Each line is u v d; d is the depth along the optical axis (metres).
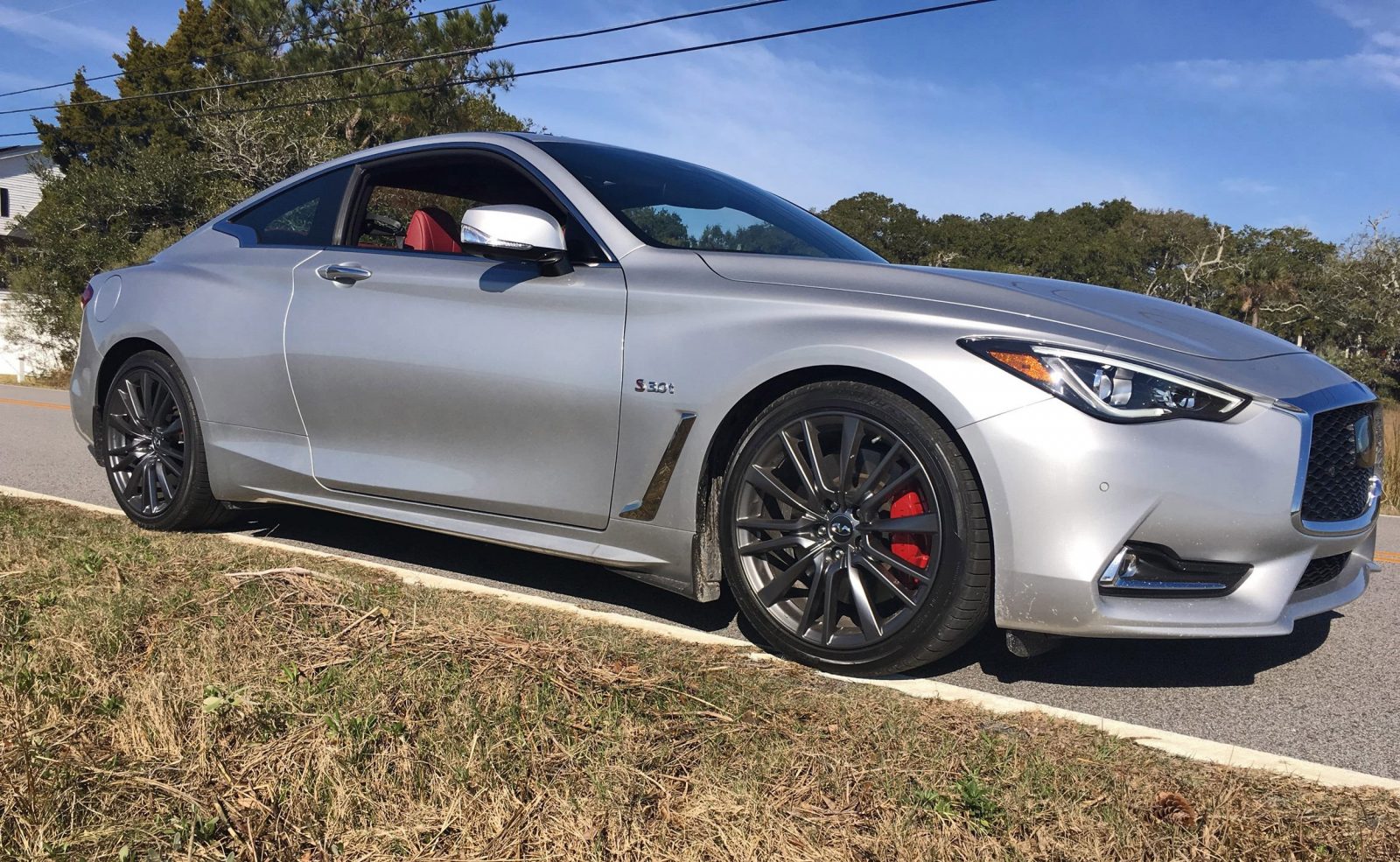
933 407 2.49
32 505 4.38
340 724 2.03
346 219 3.75
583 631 2.76
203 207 23.23
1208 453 2.33
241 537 3.89
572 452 3.00
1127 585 2.36
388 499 3.42
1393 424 10.25
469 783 1.85
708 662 2.58
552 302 3.05
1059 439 2.34
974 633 2.48
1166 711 2.52
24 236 30.05
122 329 4.15
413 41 26.58
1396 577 4.14
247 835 1.70
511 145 3.44
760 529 2.74
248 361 3.72
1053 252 90.31
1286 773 2.07
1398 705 2.59
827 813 1.80
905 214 100.44
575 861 1.65
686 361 2.80
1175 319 2.74
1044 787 1.92
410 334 3.30
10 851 1.63
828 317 2.64
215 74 37.59
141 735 1.98
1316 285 56.03
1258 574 2.40
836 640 2.61
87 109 40.84
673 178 3.53
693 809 1.79
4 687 2.17
